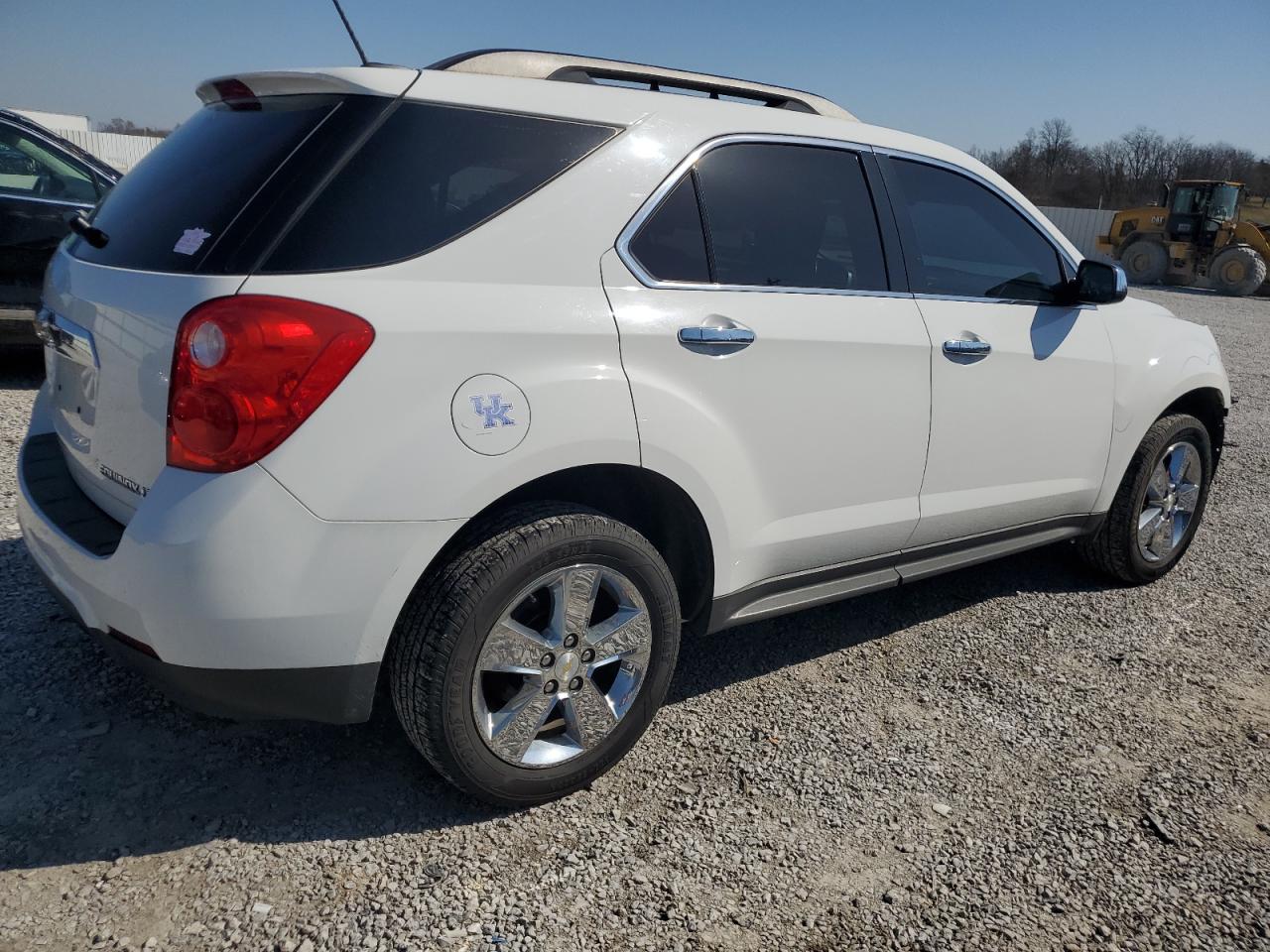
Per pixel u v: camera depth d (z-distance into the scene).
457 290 2.25
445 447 2.18
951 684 3.40
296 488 2.05
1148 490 4.24
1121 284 3.59
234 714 2.23
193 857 2.28
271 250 2.10
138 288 2.21
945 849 2.52
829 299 2.96
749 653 3.57
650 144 2.64
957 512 3.43
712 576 2.79
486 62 2.61
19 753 2.59
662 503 2.75
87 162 6.13
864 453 3.06
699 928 2.19
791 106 3.23
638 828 2.51
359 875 2.26
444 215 2.29
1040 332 3.57
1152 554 4.38
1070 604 4.17
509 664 2.37
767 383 2.76
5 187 5.79
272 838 2.36
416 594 2.28
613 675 2.68
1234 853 2.58
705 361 2.62
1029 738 3.08
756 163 2.88
